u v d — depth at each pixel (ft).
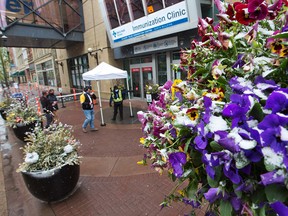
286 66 2.97
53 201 10.64
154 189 11.26
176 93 4.17
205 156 3.00
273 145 2.34
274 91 2.63
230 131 2.77
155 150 4.53
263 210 2.64
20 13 37.99
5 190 12.35
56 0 42.88
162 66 34.63
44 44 49.88
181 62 4.90
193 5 23.47
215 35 4.05
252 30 3.22
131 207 10.02
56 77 72.28
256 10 3.04
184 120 3.34
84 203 10.55
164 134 3.91
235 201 2.99
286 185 2.31
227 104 2.98
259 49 3.25
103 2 35.32
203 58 4.28
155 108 4.66
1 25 35.86
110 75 24.62
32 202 11.03
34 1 39.65
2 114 30.53
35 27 39.99
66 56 59.16
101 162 15.12
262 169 2.86
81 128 24.73
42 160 10.59
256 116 2.72
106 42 41.27
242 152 2.58
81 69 54.24
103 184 12.16
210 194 3.03
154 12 28.43
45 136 11.67
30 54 115.03
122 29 34.81
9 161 16.63
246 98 2.77
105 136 21.16
